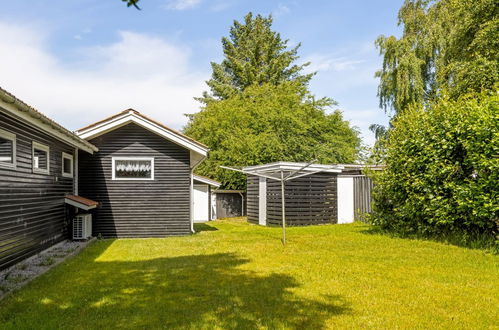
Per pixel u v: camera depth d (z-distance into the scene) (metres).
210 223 18.31
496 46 15.10
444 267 6.88
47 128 7.60
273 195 16.08
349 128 28.36
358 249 8.99
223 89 35.84
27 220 7.59
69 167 10.95
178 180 12.23
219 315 4.45
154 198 12.12
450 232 9.98
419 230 10.45
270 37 36.59
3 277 6.18
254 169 17.50
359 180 16.36
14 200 6.97
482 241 8.87
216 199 23.17
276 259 7.83
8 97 5.34
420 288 5.50
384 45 22.11
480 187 8.25
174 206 12.19
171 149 12.25
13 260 6.92
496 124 8.02
